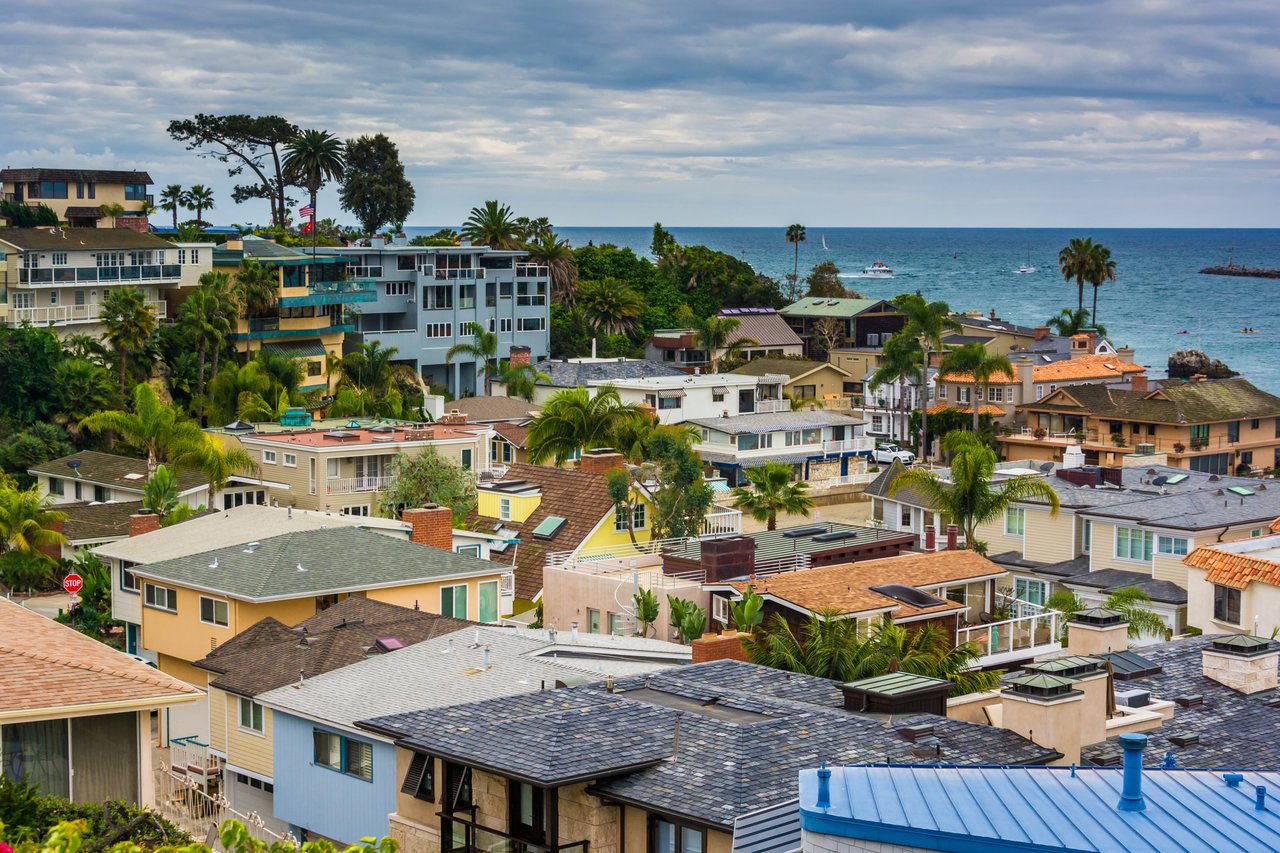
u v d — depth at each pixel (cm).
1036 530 7988
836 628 4694
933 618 5384
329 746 4000
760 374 16600
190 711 5462
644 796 2753
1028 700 3191
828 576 5594
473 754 2945
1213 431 13075
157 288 13588
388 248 15362
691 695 3344
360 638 4694
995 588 6519
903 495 9306
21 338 11106
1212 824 1902
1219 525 7350
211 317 12494
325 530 6009
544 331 16875
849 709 3344
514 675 4056
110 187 17675
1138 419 13112
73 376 11119
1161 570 7381
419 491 8919
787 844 2409
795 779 2778
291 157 19425
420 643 4484
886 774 2144
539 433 10000
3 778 2566
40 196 16988
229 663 4641
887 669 4625
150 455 9481
